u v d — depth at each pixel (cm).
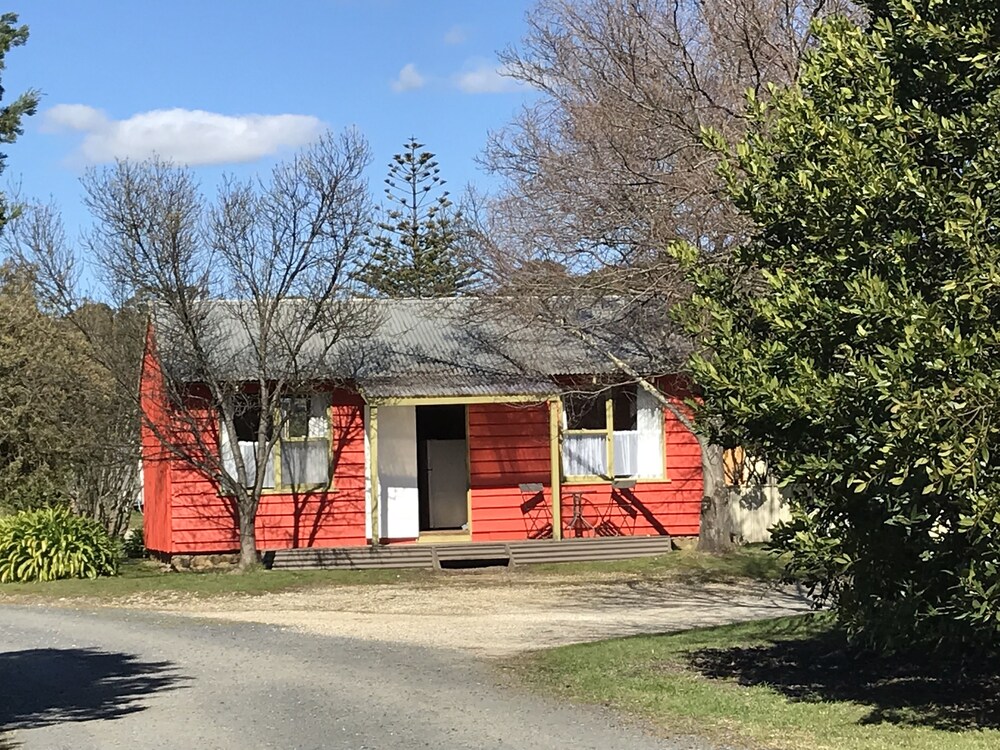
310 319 2253
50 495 2586
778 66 1608
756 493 2547
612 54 1747
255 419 2319
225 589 2003
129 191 2150
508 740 893
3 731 969
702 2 1692
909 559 912
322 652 1371
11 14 961
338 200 2238
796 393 853
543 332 2189
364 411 2359
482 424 2419
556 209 1852
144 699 1095
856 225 864
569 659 1283
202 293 2188
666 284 1695
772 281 916
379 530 2341
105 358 2284
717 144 1013
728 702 1034
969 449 748
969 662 1155
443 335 2523
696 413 995
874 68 920
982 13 877
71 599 1947
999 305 802
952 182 851
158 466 2398
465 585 2058
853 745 861
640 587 2017
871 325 827
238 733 937
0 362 2534
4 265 2712
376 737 910
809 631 1430
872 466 805
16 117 962
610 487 2428
